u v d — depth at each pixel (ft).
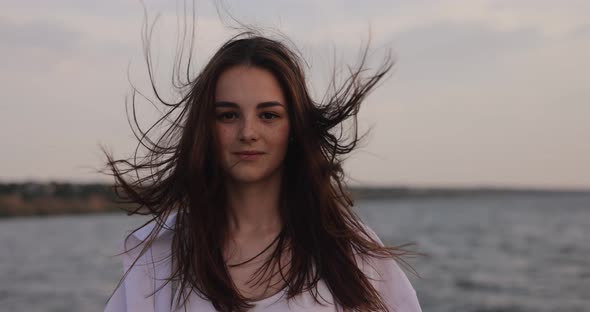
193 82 7.42
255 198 7.00
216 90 6.59
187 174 6.76
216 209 6.95
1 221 246.06
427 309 55.42
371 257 7.18
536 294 64.23
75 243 128.98
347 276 6.82
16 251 109.50
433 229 190.49
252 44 6.68
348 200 7.39
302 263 6.74
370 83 7.23
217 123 6.59
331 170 7.02
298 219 6.97
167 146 7.30
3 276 73.20
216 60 6.61
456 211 382.42
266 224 7.03
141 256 7.00
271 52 6.64
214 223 6.89
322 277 6.80
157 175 7.22
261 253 6.77
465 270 85.61
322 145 7.14
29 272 77.66
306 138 6.85
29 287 63.87
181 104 7.34
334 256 6.88
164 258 6.98
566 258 103.40
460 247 126.00
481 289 67.87
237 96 6.49
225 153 6.57
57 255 100.99
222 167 6.68
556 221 241.96
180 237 6.89
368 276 7.12
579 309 55.57
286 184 7.07
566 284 71.61
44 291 61.26
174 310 6.66
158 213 7.09
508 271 84.84
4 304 53.42
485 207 453.99
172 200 7.02
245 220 7.04
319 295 6.66
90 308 51.90
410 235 162.20
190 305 6.55
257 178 6.62
